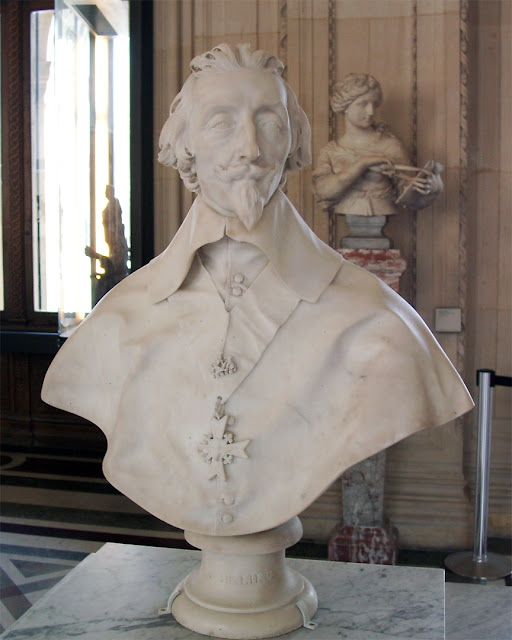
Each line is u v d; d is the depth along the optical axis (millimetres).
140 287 1757
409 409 1515
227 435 1555
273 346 1581
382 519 3549
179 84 4027
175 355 1643
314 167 3902
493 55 3918
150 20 4043
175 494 1606
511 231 3934
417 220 3836
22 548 3557
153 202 4098
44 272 5688
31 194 5664
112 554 2254
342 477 3518
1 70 5633
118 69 4137
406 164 3475
